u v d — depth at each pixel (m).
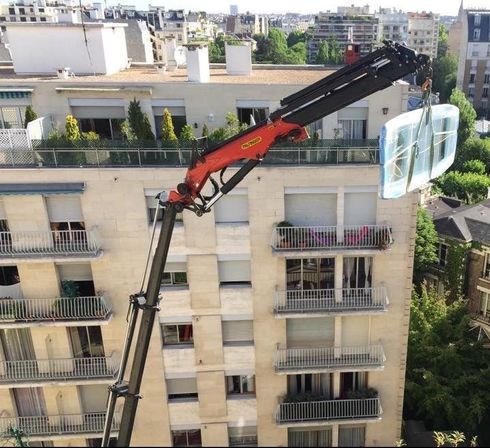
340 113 20.97
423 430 27.92
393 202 20.02
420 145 10.55
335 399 23.42
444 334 29.64
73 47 25.09
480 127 86.56
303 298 21.38
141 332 13.04
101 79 22.80
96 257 19.84
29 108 20.44
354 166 19.33
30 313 21.03
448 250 38.09
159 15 155.50
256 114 21.50
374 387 23.64
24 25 24.72
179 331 22.23
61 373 22.27
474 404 26.81
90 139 19.61
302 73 26.50
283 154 19.30
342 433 24.80
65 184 19.23
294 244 20.14
